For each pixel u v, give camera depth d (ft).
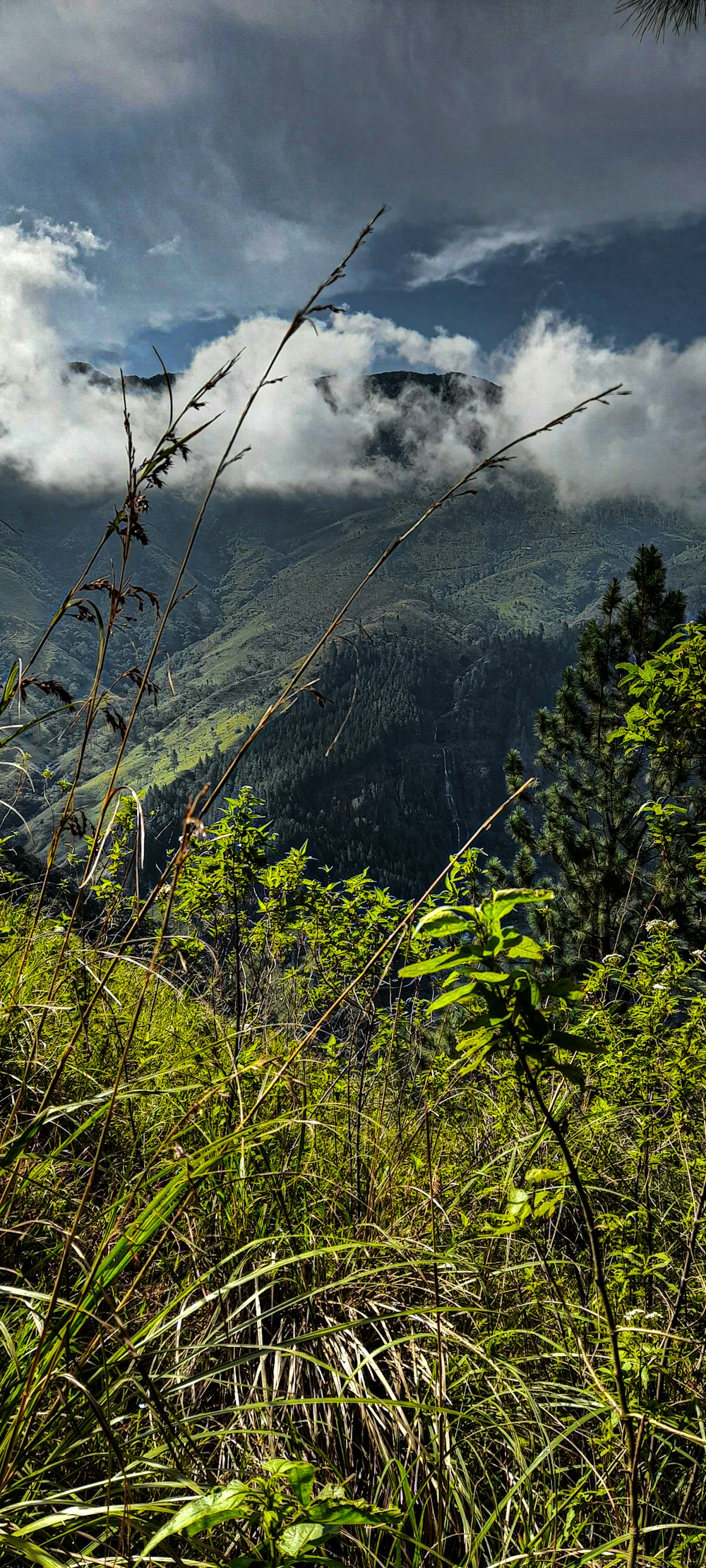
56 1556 4.03
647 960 9.92
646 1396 6.17
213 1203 7.60
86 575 5.28
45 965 8.44
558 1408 6.97
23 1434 4.40
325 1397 6.56
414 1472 6.02
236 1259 7.07
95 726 5.64
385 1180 9.00
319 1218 8.38
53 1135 7.43
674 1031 9.32
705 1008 9.18
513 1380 6.45
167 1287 6.89
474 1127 10.74
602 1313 6.57
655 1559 4.81
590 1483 6.32
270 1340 6.88
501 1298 7.75
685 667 11.92
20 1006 5.81
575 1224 8.79
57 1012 7.73
